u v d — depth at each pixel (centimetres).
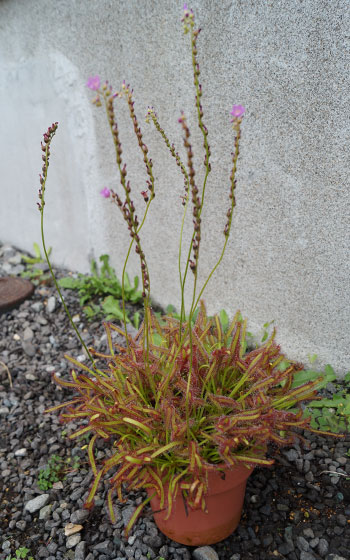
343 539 175
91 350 182
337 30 194
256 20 215
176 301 313
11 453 228
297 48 207
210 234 273
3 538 190
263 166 236
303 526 180
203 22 233
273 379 154
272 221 242
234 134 241
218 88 240
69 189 356
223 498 161
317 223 227
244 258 262
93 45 294
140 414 158
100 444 226
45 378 274
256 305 266
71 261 384
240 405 153
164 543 179
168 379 153
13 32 349
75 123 328
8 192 417
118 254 340
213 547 177
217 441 143
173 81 257
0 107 388
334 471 199
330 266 229
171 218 291
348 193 213
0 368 282
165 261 307
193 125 257
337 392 235
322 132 212
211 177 260
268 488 195
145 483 147
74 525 190
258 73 222
